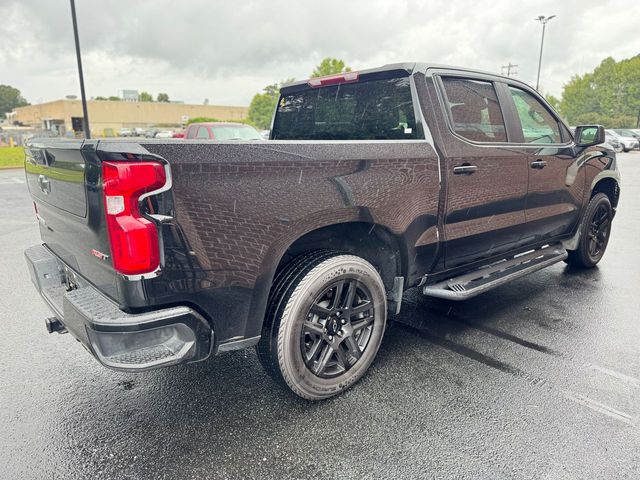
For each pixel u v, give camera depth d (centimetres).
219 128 1373
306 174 230
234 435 236
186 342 204
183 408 259
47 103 7100
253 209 213
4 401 266
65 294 219
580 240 478
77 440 233
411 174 276
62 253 262
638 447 224
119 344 192
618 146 2808
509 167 345
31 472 211
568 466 211
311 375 253
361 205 252
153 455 222
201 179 197
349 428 240
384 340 340
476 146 320
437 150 292
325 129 361
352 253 273
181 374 295
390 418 248
